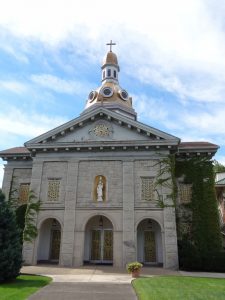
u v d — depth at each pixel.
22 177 28.36
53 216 24.31
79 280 15.97
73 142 25.69
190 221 25.03
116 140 25.50
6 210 16.27
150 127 25.23
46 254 25.16
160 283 14.66
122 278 16.83
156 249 24.58
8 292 12.13
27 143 26.05
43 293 12.27
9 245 15.32
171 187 24.08
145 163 25.02
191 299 11.05
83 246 23.34
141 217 23.50
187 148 26.50
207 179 25.89
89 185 24.86
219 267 21.86
